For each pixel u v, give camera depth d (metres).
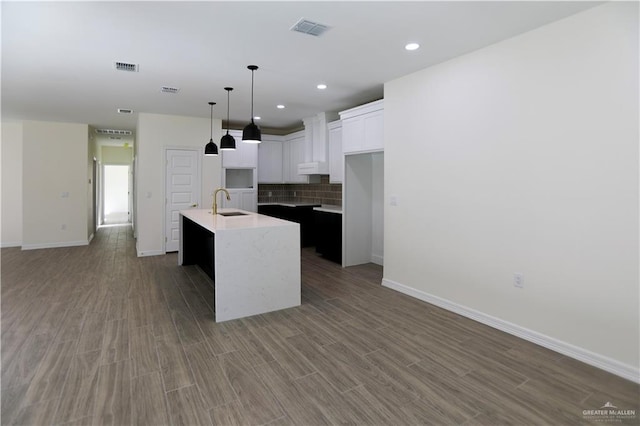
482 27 2.79
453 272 3.55
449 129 3.53
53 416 1.95
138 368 2.46
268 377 2.36
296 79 4.18
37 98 5.02
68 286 4.38
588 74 2.51
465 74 3.35
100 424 1.90
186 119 6.44
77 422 1.91
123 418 1.94
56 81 4.21
